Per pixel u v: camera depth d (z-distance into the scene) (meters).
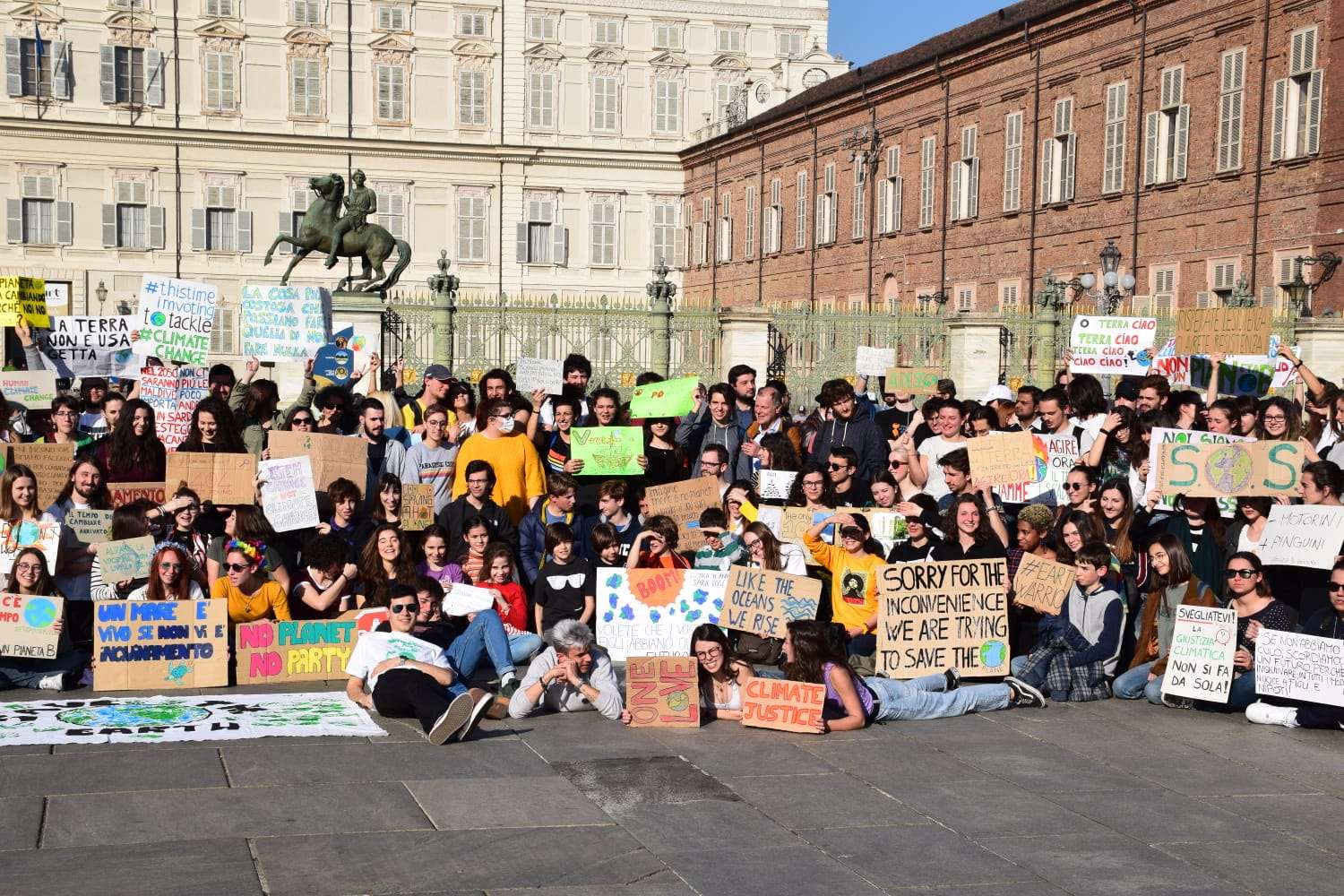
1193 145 39.78
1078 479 13.95
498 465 14.74
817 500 14.03
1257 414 15.80
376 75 67.38
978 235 50.53
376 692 11.55
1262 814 9.62
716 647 11.80
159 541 13.45
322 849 8.57
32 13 62.88
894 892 8.12
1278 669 11.84
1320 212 34.97
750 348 33.00
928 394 24.17
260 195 65.62
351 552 13.49
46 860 8.30
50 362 18.31
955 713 12.23
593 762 10.55
